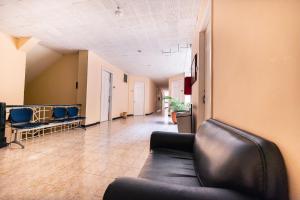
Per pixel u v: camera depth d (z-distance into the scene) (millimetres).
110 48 5672
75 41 5047
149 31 4270
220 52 1703
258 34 970
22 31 4320
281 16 781
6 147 3424
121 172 2346
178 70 9281
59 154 3055
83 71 5891
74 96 6156
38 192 1811
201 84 3004
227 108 1476
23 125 3512
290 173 705
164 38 4711
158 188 701
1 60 4305
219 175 887
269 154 729
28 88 6496
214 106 1903
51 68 6379
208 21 2615
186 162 1676
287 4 743
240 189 746
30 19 3688
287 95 737
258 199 674
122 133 5094
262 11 931
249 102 1062
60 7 3219
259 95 948
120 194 699
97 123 6855
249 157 746
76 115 5484
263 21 920
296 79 690
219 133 1195
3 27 4098
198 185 1218
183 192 676
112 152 3223
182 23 3801
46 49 5602
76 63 6191
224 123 1448
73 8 3246
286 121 738
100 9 3275
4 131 3490
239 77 1225
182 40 4844
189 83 4930
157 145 2082
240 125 1192
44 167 2471
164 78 12445
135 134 4965
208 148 1212
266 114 878
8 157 2852
